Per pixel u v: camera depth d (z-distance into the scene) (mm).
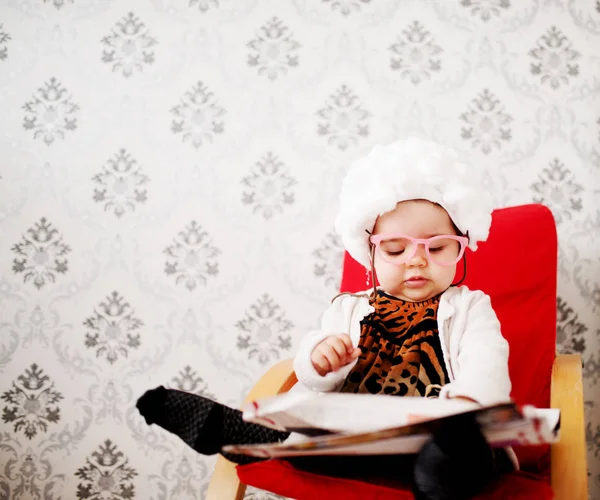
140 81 1355
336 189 1299
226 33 1354
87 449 1299
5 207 1354
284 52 1341
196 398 652
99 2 1371
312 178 1308
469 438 505
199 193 1322
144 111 1348
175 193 1326
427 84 1306
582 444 719
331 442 522
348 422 554
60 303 1324
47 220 1343
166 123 1342
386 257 820
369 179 832
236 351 1296
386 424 529
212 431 639
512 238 1040
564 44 1298
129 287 1315
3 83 1364
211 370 1296
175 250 1315
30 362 1318
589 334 1236
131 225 1327
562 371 875
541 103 1284
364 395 563
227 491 719
